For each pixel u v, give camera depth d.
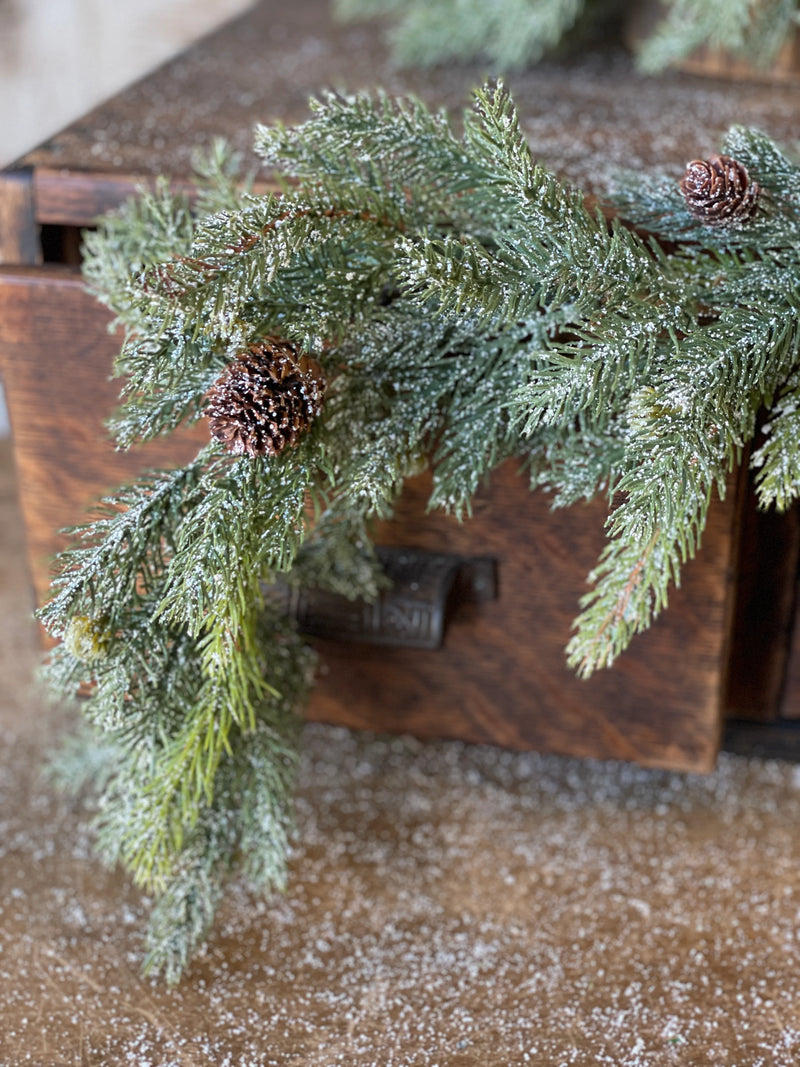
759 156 0.75
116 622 0.74
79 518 0.87
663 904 0.84
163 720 0.76
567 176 0.85
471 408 0.75
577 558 0.83
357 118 0.74
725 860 0.87
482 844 0.88
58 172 0.84
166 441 0.84
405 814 0.91
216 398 0.70
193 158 0.87
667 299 0.71
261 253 0.68
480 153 0.73
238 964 0.81
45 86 1.42
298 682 0.84
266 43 1.14
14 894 0.85
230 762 0.80
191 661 0.77
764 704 0.91
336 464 0.75
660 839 0.88
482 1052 0.77
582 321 0.74
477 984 0.80
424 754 0.95
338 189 0.72
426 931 0.83
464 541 0.84
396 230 0.73
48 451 0.86
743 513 0.84
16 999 0.80
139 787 0.78
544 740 0.90
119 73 1.45
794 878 0.86
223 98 0.99
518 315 0.71
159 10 1.44
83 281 0.81
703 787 0.92
